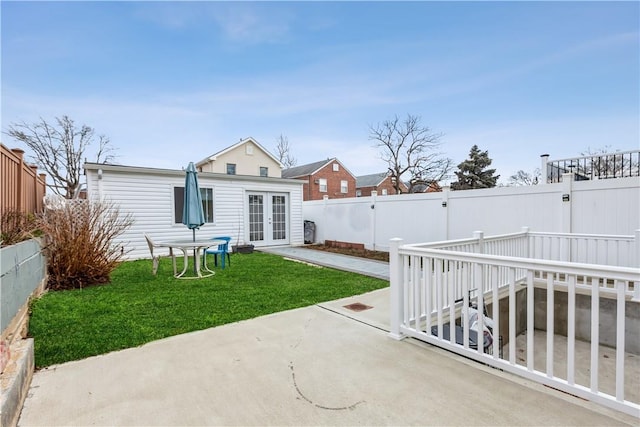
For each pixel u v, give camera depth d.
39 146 20.09
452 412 1.93
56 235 5.06
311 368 2.50
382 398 2.09
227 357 2.69
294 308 4.09
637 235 4.08
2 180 4.64
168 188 9.16
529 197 6.51
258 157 22.52
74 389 2.18
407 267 3.13
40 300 4.16
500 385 2.24
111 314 3.78
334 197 27.84
